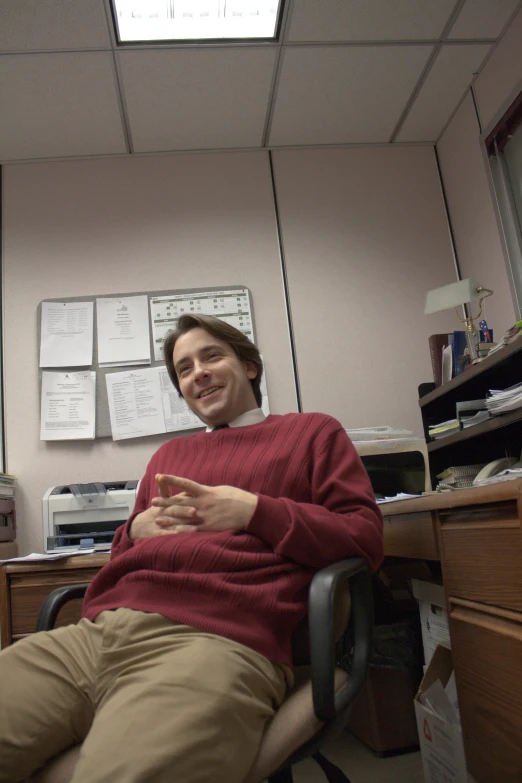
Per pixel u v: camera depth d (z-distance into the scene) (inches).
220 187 109.6
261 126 105.9
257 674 32.0
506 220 94.9
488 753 41.1
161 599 35.8
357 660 34.9
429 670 52.8
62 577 64.6
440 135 113.3
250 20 85.7
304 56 91.3
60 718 32.9
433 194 113.2
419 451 83.0
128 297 103.3
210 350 49.6
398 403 103.7
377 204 111.6
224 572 36.1
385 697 64.3
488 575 40.0
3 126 99.4
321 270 107.8
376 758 62.7
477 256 103.3
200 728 28.2
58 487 82.4
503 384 78.2
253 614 34.6
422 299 108.2
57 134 102.5
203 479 43.6
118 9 82.2
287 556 36.6
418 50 92.3
